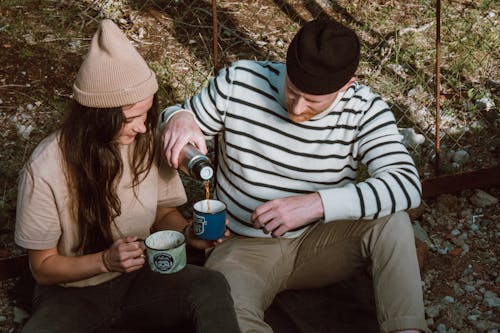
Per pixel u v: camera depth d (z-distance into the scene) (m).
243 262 2.73
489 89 4.59
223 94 2.67
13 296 3.00
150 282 2.50
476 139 4.22
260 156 2.67
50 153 2.34
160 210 2.80
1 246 3.34
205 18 5.08
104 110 2.26
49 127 4.06
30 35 4.74
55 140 2.36
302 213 2.44
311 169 2.66
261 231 2.76
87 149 2.32
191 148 2.50
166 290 2.46
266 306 2.76
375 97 2.64
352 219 2.54
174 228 2.73
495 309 3.14
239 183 2.73
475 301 3.19
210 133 2.77
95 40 2.23
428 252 3.44
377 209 2.48
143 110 2.31
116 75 2.21
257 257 2.75
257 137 2.64
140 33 4.87
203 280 2.48
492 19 5.25
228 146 2.71
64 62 4.56
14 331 2.93
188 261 3.08
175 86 4.46
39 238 2.38
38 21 4.87
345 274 2.76
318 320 2.85
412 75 4.69
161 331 2.59
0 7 4.92
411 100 4.48
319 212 2.45
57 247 2.50
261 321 2.57
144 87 2.26
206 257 2.94
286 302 2.91
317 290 2.99
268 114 2.62
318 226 2.77
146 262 2.62
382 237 2.54
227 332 2.34
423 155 4.11
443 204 3.74
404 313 2.43
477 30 5.11
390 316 2.45
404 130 4.18
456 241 3.52
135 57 2.25
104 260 2.36
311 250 2.73
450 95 4.54
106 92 2.21
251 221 2.58
